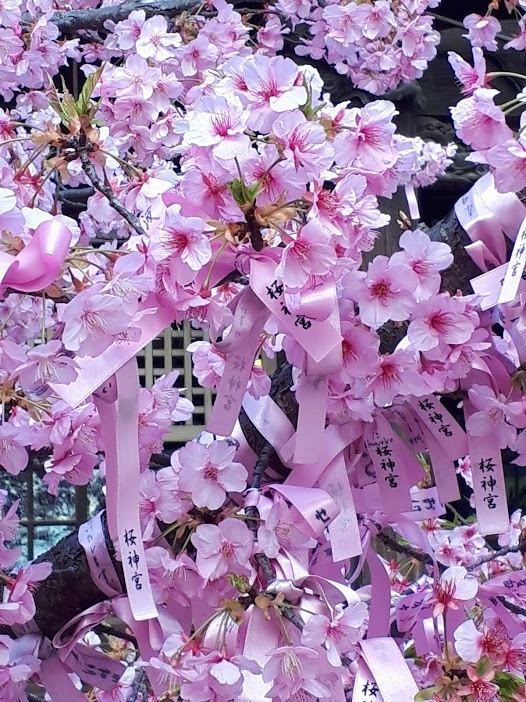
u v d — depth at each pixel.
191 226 0.88
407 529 1.15
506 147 0.91
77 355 0.88
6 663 0.99
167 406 1.02
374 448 1.04
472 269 1.01
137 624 1.02
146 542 1.00
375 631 1.11
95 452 1.03
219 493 0.96
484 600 1.11
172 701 0.99
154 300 0.92
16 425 1.03
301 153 0.89
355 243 0.93
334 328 0.92
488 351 1.01
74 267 0.92
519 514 1.36
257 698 0.94
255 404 1.04
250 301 0.95
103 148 1.06
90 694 1.25
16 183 1.06
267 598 0.92
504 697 1.02
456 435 1.03
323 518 0.96
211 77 1.20
